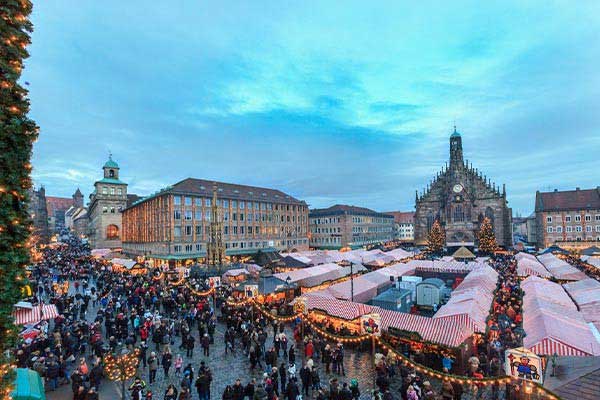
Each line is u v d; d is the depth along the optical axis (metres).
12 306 7.67
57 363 16.77
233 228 77.25
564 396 12.07
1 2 7.73
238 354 20.66
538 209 93.00
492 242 77.88
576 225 87.44
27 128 8.06
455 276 42.47
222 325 26.62
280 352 20.91
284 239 91.56
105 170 111.88
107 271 45.28
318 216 112.06
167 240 65.69
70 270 47.69
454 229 94.25
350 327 22.11
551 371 14.60
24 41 8.10
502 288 33.34
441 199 98.88
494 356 18.61
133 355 13.98
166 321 24.00
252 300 26.48
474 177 93.75
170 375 17.81
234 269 42.72
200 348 21.73
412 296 31.16
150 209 74.75
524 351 10.84
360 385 16.52
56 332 20.41
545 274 36.69
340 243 105.75
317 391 14.41
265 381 14.65
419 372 17.61
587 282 26.73
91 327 22.20
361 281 32.00
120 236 110.00
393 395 15.57
